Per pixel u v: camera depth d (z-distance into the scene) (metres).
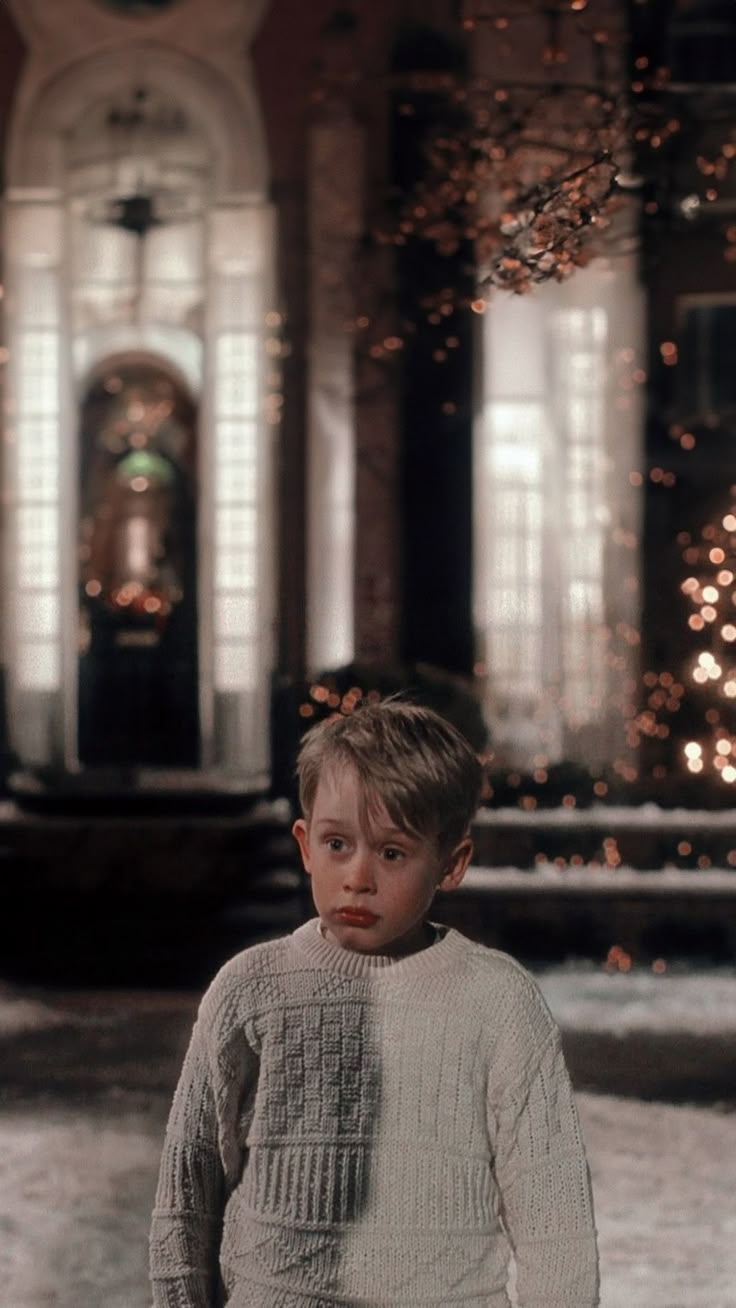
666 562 21.48
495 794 17.91
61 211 22.06
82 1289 6.24
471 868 15.45
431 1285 2.81
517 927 14.84
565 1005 12.48
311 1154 2.85
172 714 23.41
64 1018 11.94
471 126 15.61
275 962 2.96
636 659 20.89
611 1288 6.27
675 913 14.81
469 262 21.00
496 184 12.89
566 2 18.27
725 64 21.41
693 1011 12.30
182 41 21.98
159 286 23.25
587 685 20.72
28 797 17.73
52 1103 9.28
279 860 16.84
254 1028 2.92
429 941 3.04
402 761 2.85
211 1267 2.95
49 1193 7.45
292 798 17.00
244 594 21.92
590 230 10.14
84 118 22.56
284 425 21.91
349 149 21.16
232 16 21.92
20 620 21.86
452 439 21.41
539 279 9.70
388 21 21.11
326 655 21.59
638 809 16.92
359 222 21.23
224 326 22.00
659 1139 8.45
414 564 21.45
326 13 21.77
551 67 13.59
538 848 16.16
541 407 21.25
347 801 2.87
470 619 21.33
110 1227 6.99
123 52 22.03
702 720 20.72
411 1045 2.88
